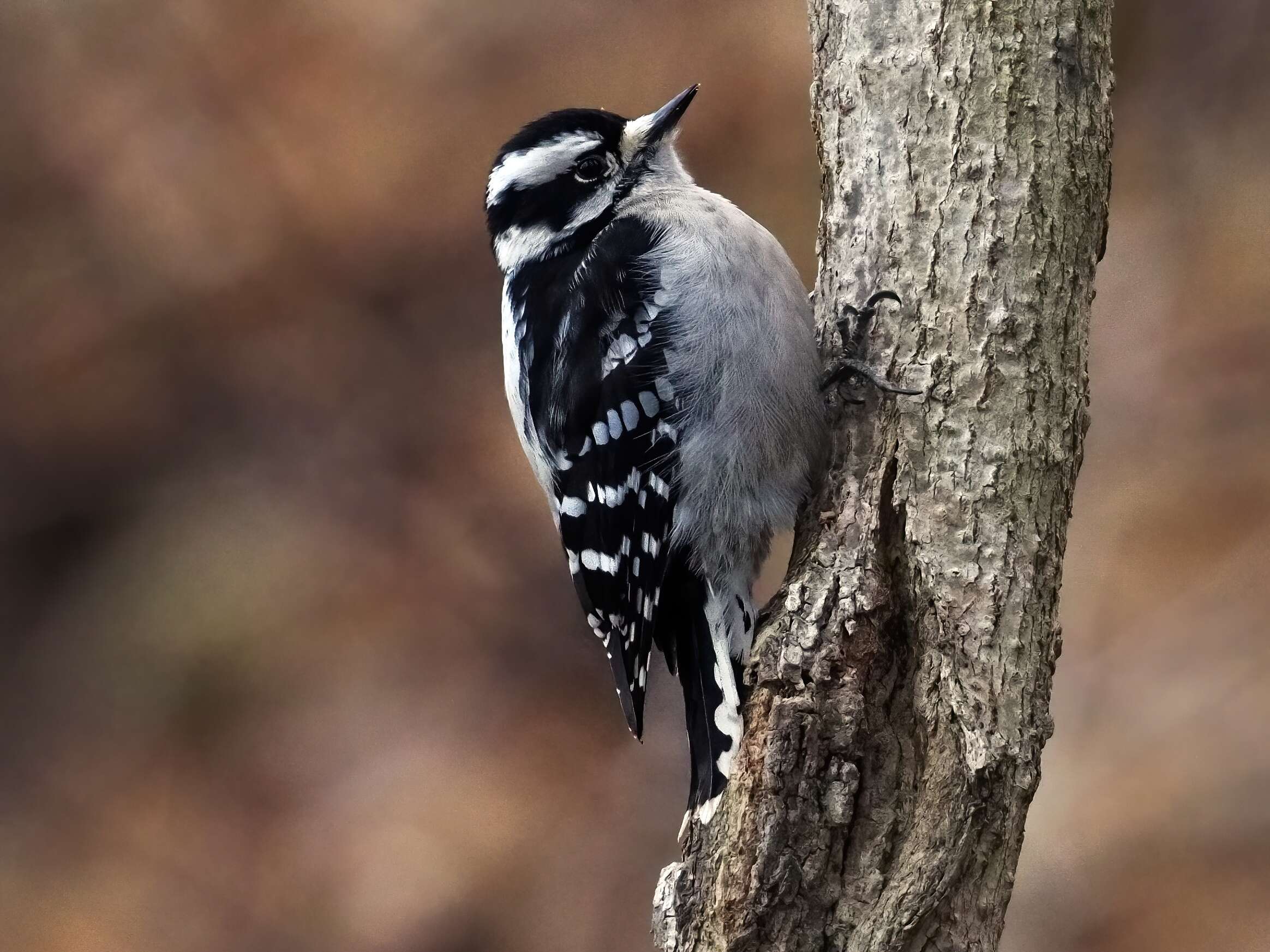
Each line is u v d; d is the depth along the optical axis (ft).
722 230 24.38
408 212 48.47
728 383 23.47
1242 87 46.88
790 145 44.32
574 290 25.38
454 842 41.04
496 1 48.39
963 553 19.90
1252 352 43.50
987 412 20.24
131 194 49.32
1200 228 45.65
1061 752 38.60
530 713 43.21
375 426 47.98
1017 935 35.94
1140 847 36.63
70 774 44.42
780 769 19.38
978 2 20.79
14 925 41.29
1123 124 47.34
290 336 48.91
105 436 49.60
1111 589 41.04
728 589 24.06
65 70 49.34
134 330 49.47
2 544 48.91
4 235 49.44
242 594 46.50
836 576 20.34
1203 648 39.37
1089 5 20.66
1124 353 44.39
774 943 19.16
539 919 39.68
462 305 48.47
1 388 49.44
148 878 42.22
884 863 19.26
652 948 38.73
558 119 27.14
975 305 20.47
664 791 41.37
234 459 48.67
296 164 48.75
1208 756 37.63
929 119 21.04
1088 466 43.14
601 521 24.76
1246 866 35.94
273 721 44.34
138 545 48.47
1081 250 20.63
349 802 42.42
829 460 22.35
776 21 45.88
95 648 47.14
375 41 48.91
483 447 46.98
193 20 49.47
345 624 45.44
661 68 46.32
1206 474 42.14
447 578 45.57
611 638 25.09
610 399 24.38
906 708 19.83
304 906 41.09
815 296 23.57
